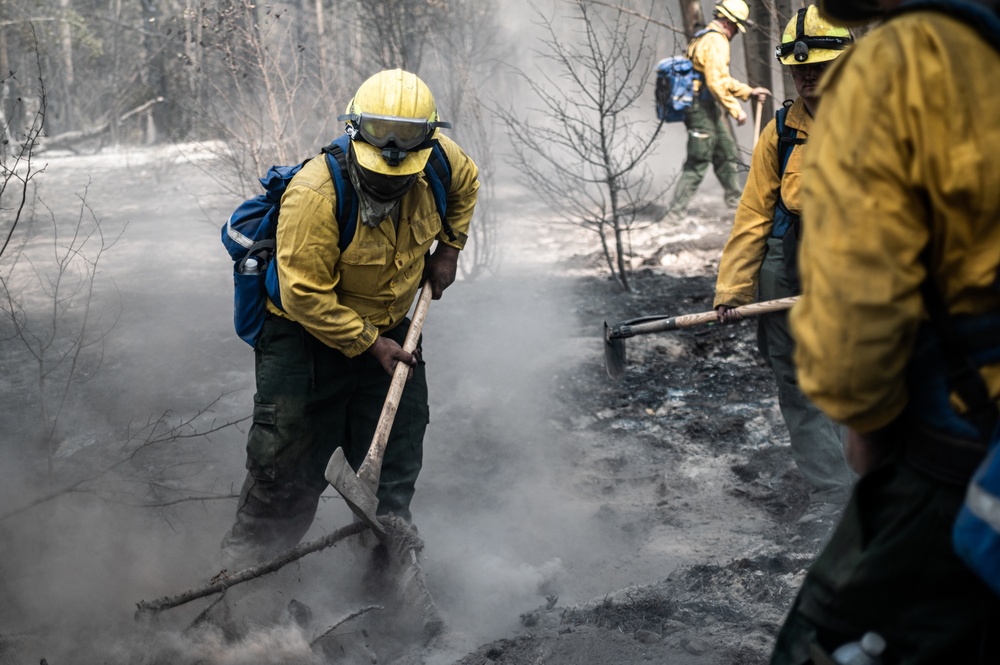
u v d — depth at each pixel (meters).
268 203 3.40
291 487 3.42
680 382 5.82
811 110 3.62
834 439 3.89
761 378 5.77
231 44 7.71
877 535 1.42
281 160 7.60
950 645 1.38
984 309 1.31
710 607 3.05
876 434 1.46
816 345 1.32
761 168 3.76
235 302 3.41
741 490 4.52
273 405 3.35
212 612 3.27
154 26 16.72
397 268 3.31
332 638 3.21
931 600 1.39
